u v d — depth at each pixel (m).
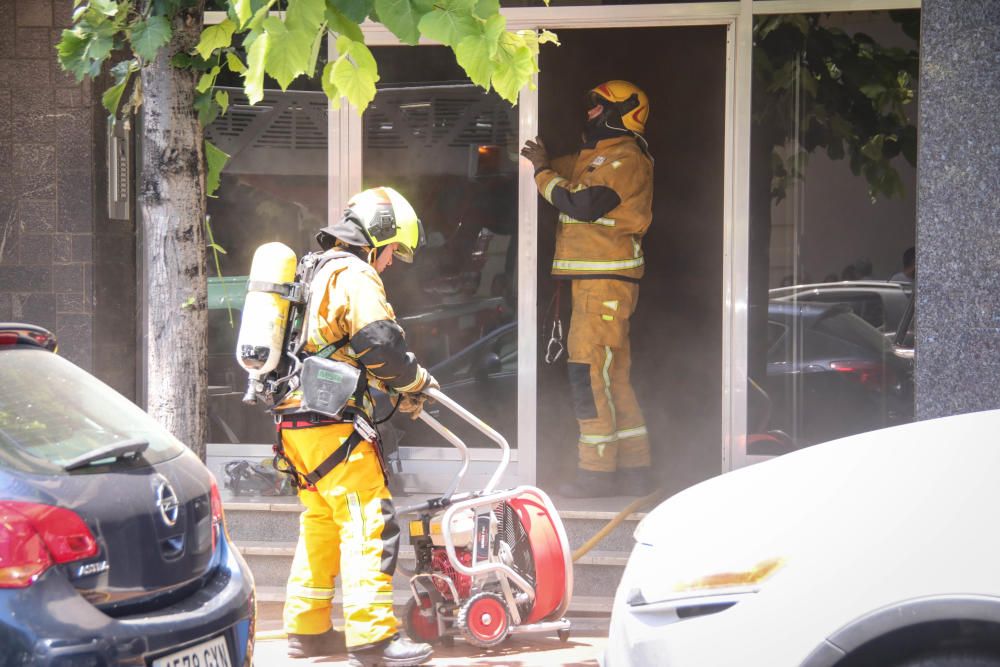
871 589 3.99
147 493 4.68
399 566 7.30
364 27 9.40
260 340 6.62
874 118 8.97
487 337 9.61
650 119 10.47
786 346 9.14
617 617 4.68
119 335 9.24
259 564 8.41
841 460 4.54
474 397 9.64
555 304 10.09
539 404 10.27
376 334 6.54
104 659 4.22
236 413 9.58
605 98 9.17
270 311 6.66
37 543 4.21
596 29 10.33
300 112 9.49
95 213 8.91
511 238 9.54
